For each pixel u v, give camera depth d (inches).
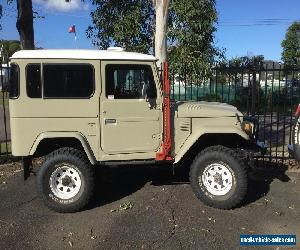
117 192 276.8
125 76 245.4
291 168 330.6
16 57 237.1
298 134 272.1
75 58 239.6
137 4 538.3
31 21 385.1
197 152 264.2
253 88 369.4
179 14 516.4
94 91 242.2
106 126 244.5
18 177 313.4
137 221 228.4
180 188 281.4
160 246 198.5
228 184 243.4
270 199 261.4
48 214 241.1
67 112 241.3
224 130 246.8
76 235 212.2
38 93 239.0
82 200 241.6
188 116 250.8
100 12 553.9
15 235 212.7
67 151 243.0
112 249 196.5
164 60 345.7
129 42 550.9
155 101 247.9
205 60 520.4
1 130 577.9
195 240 204.4
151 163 252.1
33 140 240.8
